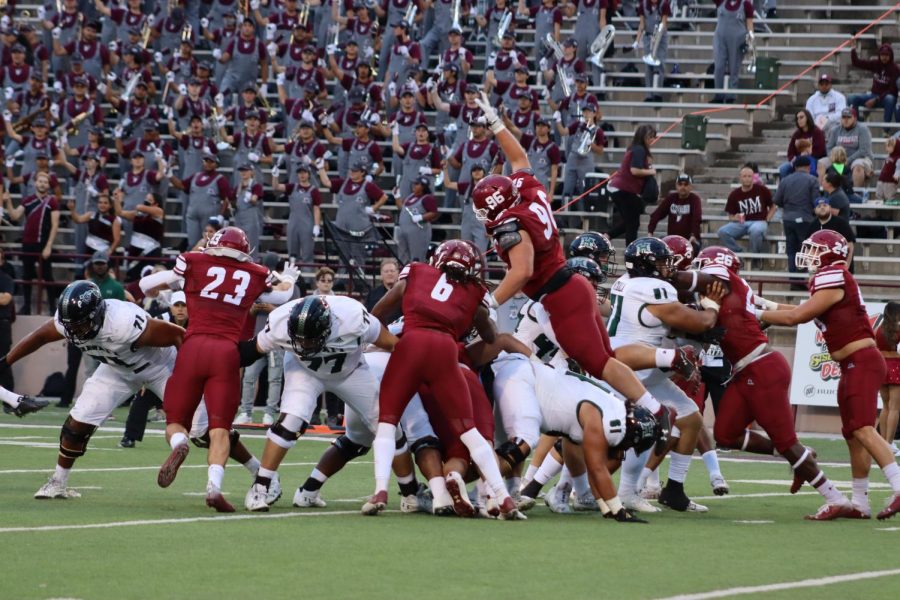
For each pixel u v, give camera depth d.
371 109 66.69
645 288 25.66
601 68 67.44
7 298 52.72
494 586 16.86
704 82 67.44
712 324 25.67
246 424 47.16
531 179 24.53
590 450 24.19
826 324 26.23
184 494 27.53
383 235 60.66
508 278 23.70
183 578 17.00
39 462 33.81
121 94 70.19
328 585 16.69
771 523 24.81
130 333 24.89
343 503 26.62
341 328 23.83
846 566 19.39
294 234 59.56
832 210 50.41
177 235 64.81
